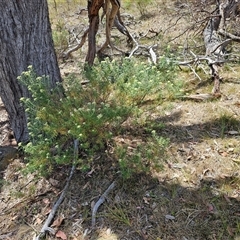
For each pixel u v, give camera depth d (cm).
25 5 229
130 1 630
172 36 489
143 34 507
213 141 254
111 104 231
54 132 216
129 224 201
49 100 221
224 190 215
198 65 378
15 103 257
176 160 239
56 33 479
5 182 245
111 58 428
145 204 211
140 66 243
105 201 214
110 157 237
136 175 226
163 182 223
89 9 327
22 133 268
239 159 237
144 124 258
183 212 204
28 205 226
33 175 245
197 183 221
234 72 362
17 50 238
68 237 202
